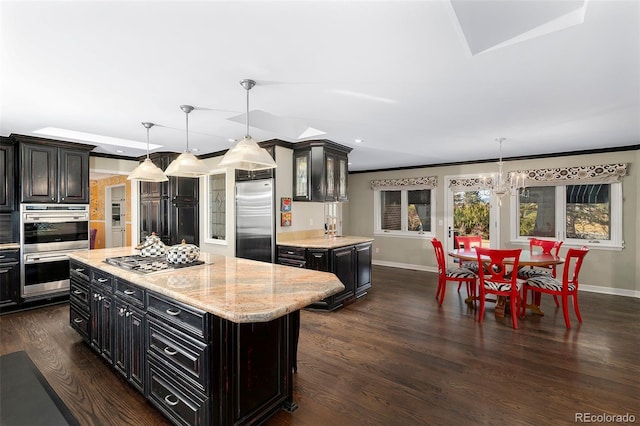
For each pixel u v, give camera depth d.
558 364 2.76
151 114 3.32
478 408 2.17
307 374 2.61
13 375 1.01
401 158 6.07
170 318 1.96
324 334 3.42
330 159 4.81
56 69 2.25
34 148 4.25
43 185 4.31
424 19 1.67
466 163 6.35
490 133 4.10
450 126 3.76
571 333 3.43
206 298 1.79
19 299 4.13
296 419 2.07
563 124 3.64
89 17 1.65
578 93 2.71
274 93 2.74
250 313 1.55
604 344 3.15
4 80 2.43
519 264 3.79
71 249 4.56
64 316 3.95
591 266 5.22
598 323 3.72
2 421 0.80
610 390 2.38
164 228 5.65
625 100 2.86
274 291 1.94
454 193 6.62
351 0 1.52
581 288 5.31
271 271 2.54
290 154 4.88
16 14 1.61
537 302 4.15
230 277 2.32
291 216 4.89
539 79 2.43
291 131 4.41
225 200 5.44
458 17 1.66
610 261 5.06
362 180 7.85
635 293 4.88
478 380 2.51
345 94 2.75
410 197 7.25
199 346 1.75
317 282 2.17
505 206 6.00
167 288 2.00
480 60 2.13
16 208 4.26
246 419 1.89
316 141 4.64
